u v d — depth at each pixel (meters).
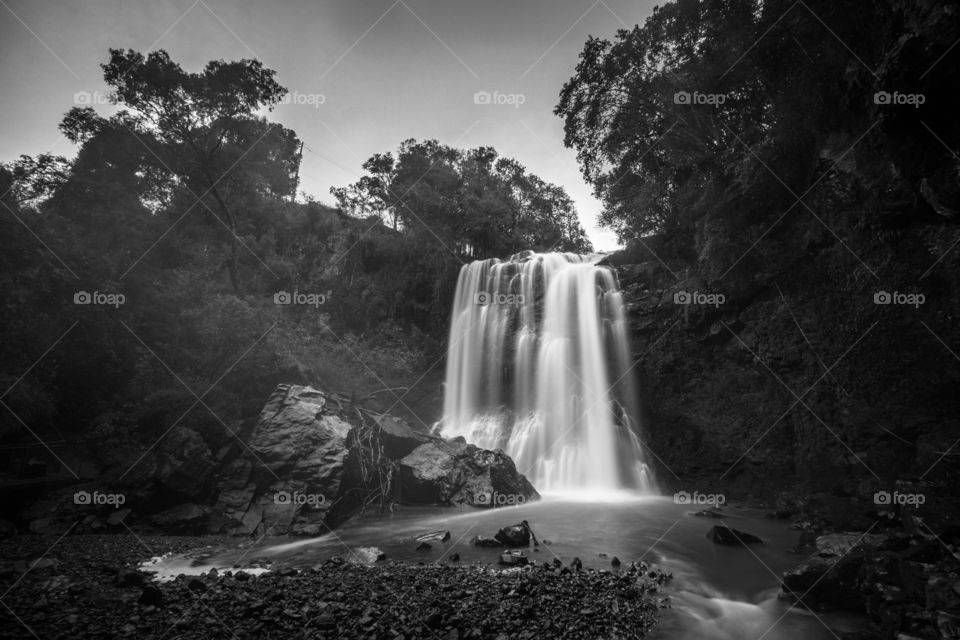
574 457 22.22
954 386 12.73
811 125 15.79
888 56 11.31
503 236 40.81
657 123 23.69
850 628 6.18
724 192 19.27
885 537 8.20
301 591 6.96
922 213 13.30
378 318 33.62
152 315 18.22
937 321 13.16
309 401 14.54
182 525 10.82
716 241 19.12
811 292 16.52
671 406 20.81
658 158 25.14
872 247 14.65
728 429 18.56
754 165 17.41
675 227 24.73
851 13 12.84
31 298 15.44
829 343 15.74
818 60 14.84
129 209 27.55
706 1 18.75
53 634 5.54
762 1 16.73
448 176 41.41
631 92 23.41
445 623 5.91
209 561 8.95
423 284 34.78
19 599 6.62
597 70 23.97
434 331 32.25
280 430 13.38
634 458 20.86
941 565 6.99
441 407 27.16
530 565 8.53
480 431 25.14
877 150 13.48
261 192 34.50
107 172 29.41
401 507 14.16
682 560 9.31
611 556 9.48
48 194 27.12
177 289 19.86
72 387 15.20
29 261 16.25
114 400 15.40
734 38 17.62
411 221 39.59
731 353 19.14
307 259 36.00
